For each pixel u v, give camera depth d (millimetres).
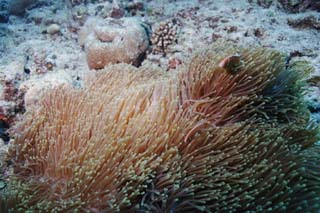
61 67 1159
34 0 1405
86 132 691
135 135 666
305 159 699
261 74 731
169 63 1169
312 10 1303
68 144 688
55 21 1352
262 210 640
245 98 713
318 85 1057
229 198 639
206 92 737
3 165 742
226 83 726
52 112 776
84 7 1352
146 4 1412
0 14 1364
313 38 1209
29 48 1203
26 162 725
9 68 1004
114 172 618
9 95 947
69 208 595
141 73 922
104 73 907
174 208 626
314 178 707
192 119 705
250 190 654
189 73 764
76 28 1322
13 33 1286
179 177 627
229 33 1239
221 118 722
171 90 746
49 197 636
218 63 729
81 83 1058
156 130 678
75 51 1252
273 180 653
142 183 621
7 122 926
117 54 1130
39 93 909
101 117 710
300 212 667
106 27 1161
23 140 745
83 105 762
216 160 657
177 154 646
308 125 767
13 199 634
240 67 719
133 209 601
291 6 1316
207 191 629
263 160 667
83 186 616
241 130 701
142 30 1178
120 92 800
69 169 656
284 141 701
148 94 753
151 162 637
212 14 1314
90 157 646
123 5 1349
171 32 1214
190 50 1196
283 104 760
